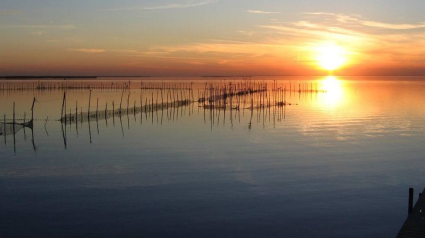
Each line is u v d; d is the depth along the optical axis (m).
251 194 26.27
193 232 20.84
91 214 23.08
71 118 64.25
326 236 20.42
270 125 58.16
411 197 19.45
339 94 132.12
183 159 36.03
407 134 48.94
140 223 21.91
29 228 21.30
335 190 26.92
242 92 129.88
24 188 27.70
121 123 61.12
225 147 41.50
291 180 29.19
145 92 148.12
